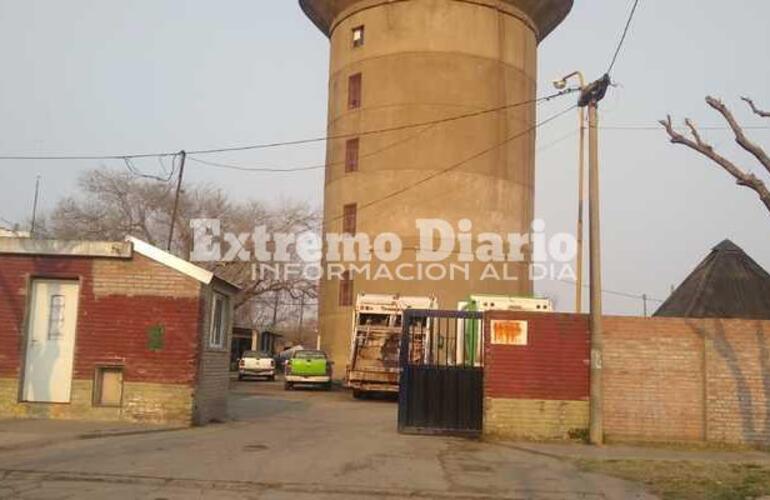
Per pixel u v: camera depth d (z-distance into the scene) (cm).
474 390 1681
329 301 4231
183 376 1661
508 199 4181
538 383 1611
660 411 1592
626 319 1620
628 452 1455
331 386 3688
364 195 4153
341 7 4434
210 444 1385
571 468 1262
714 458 1400
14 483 1001
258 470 1136
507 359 1619
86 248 1677
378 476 1130
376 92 4194
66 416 1639
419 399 1680
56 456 1194
